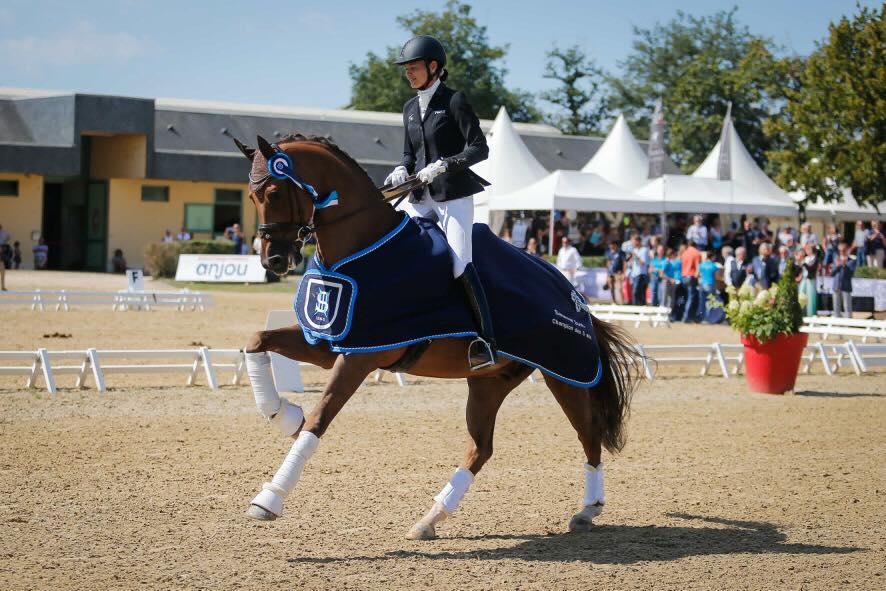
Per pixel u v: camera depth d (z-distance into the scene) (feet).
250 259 120.06
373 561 19.76
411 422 37.40
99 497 24.27
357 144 158.61
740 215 120.26
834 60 111.34
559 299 23.73
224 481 26.50
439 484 27.12
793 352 48.47
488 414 22.99
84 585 17.54
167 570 18.61
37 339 59.77
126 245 143.95
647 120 238.68
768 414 41.91
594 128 250.16
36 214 138.41
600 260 106.32
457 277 21.43
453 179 21.84
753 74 198.29
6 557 19.10
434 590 17.93
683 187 104.42
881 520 24.21
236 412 38.11
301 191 19.75
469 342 21.59
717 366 60.49
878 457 32.53
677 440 35.24
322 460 29.94
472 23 255.70
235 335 66.33
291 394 43.39
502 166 108.17
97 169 145.07
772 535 22.68
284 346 20.51
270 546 20.58
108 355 43.04
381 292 20.16
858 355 58.49
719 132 206.49
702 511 25.00
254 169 19.84
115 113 136.05
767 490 27.48
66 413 36.45
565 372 23.30
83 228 148.97
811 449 33.86
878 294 92.12
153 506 23.59
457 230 21.65
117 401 39.73
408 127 22.61
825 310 88.99
